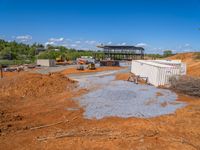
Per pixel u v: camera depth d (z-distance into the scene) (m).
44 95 20.05
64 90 22.22
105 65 65.31
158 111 14.90
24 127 11.70
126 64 76.81
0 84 21.89
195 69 37.59
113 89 22.67
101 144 9.65
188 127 11.85
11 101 17.61
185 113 14.46
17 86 21.12
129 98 18.56
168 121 12.86
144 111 14.84
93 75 39.44
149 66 27.70
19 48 101.75
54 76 25.38
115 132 11.02
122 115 13.95
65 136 10.53
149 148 9.30
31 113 14.27
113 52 89.38
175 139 10.22
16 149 9.20
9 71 44.72
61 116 13.70
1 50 87.12
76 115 13.91
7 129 11.31
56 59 76.50
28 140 10.09
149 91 21.80
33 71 46.00
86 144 9.65
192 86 20.00
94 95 19.66
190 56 79.94
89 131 11.15
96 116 13.73
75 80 30.05
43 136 10.52
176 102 17.56
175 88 21.89
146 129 11.49
